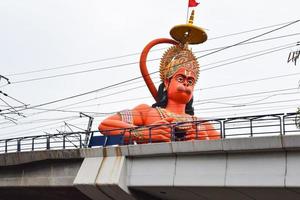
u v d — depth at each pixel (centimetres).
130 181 3241
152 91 4516
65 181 3497
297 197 2991
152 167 3189
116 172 3219
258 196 3075
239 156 2938
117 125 4038
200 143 3008
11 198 4272
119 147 3272
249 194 3047
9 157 3728
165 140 3806
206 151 2997
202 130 3806
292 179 2767
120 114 4197
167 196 3391
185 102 4400
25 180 3684
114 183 3186
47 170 3597
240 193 3047
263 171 2853
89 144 3562
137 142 3841
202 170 3027
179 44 4553
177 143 3086
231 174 2934
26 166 3697
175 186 3083
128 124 4034
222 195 3159
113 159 3288
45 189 3716
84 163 3381
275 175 2816
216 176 2972
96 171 3294
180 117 4228
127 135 3794
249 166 2897
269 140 2809
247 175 2889
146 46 4556
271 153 2850
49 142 3662
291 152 2798
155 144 3159
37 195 4044
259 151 2869
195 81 4494
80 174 3334
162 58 4519
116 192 3259
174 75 4409
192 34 4516
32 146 3725
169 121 4162
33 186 3644
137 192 3306
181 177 3077
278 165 2822
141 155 3209
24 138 3766
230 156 2964
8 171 3788
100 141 3534
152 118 4209
